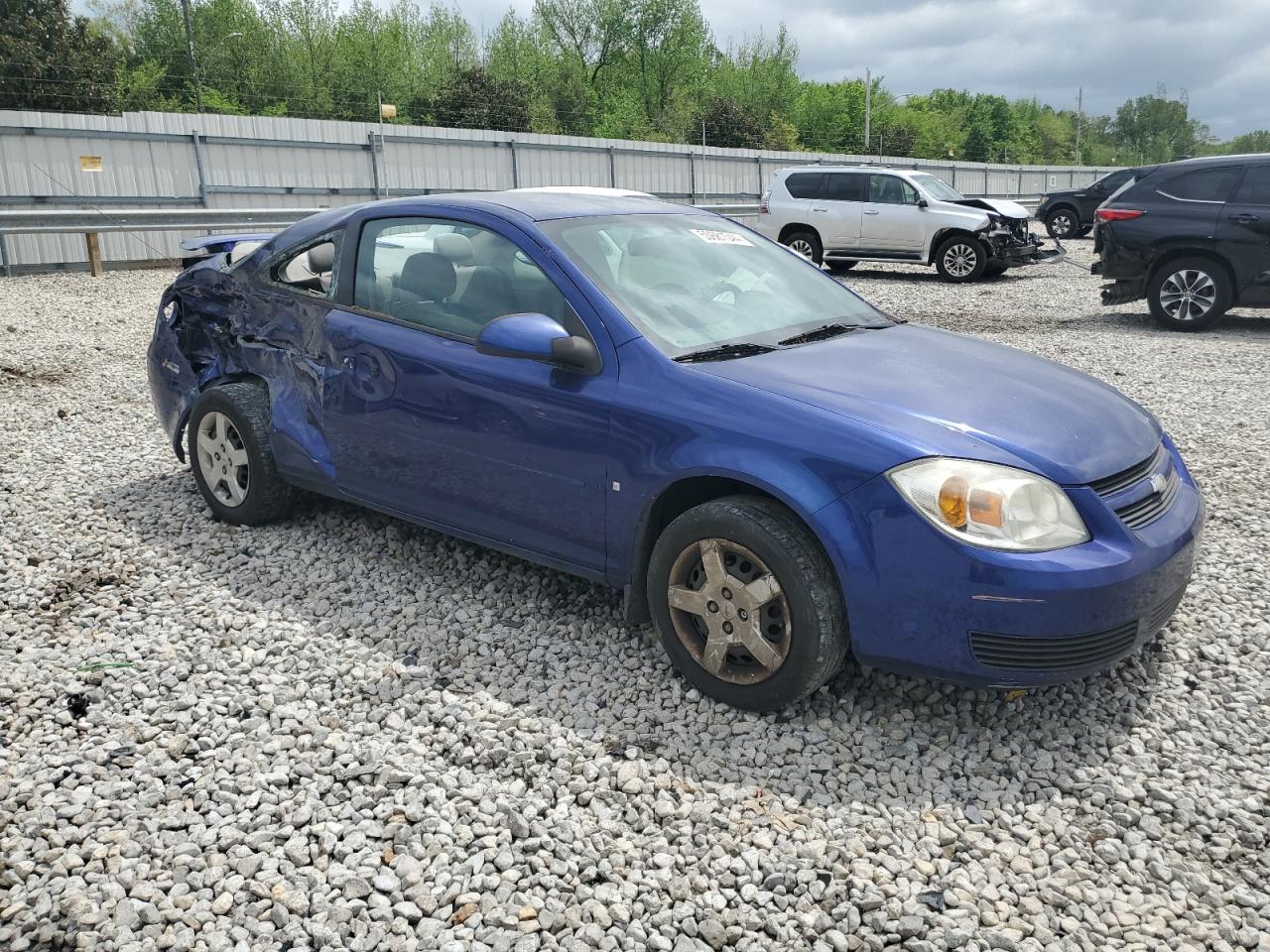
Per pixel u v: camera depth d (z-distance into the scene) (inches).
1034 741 124.2
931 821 108.4
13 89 1857.8
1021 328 454.6
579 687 134.2
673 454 126.6
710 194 1221.7
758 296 156.9
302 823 107.7
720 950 91.8
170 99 2201.0
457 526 155.5
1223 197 425.4
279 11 2410.2
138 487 215.5
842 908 95.4
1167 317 443.8
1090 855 104.3
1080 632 113.1
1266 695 134.6
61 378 332.2
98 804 110.4
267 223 717.9
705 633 131.6
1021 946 91.7
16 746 121.6
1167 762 119.5
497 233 151.1
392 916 95.0
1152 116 6151.6
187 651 144.2
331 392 167.0
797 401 123.7
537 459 140.6
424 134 936.3
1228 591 166.2
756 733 123.7
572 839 105.2
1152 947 92.1
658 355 133.6
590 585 164.9
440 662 140.9
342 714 128.8
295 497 187.6
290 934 92.7
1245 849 105.3
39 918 94.4
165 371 198.5
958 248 668.7
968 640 113.3
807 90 3499.0
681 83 2871.6
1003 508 112.4
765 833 106.0
